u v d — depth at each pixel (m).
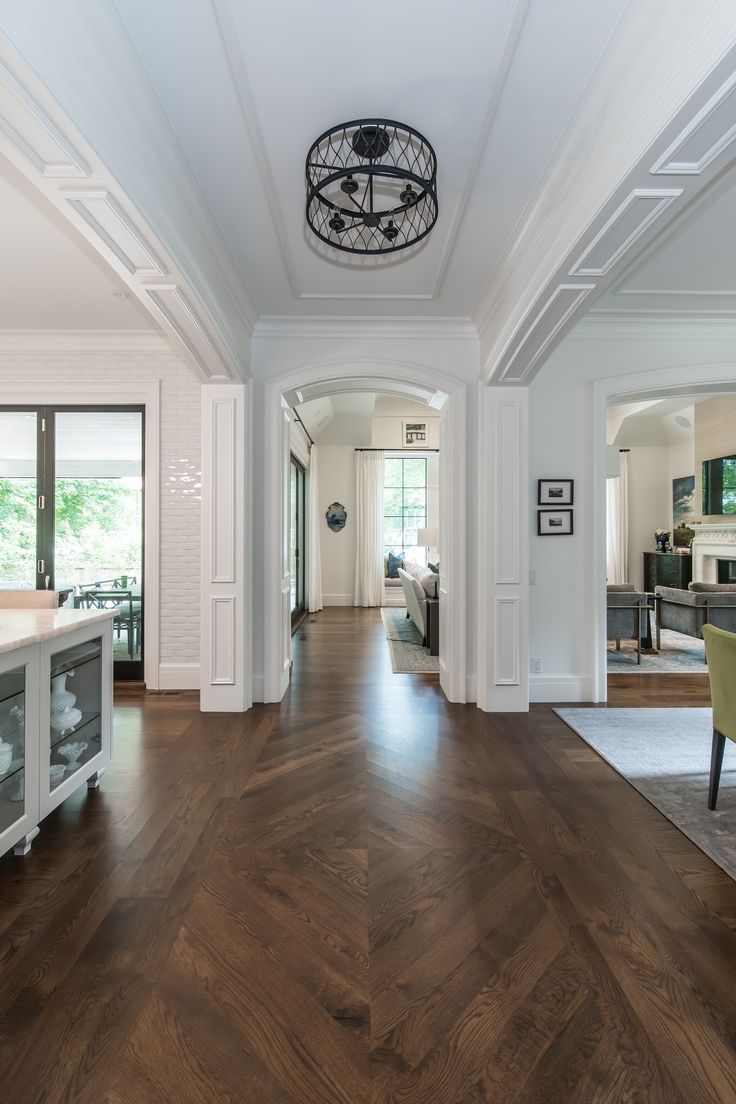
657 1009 1.46
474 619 4.24
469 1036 1.38
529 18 1.66
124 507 4.73
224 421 3.98
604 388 4.19
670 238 2.71
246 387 4.00
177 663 4.60
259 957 1.63
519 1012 1.45
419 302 3.77
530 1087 1.25
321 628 7.61
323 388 4.37
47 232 2.93
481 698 4.09
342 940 1.70
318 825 2.40
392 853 2.19
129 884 1.98
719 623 5.83
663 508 10.28
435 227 2.83
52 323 4.29
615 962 1.62
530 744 3.38
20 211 2.73
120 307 3.97
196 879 2.01
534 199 2.56
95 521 4.73
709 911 1.85
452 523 4.22
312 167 2.31
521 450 4.00
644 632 6.93
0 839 2.00
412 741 3.42
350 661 5.64
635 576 10.33
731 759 3.14
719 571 8.34
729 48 1.27
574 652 4.29
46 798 2.28
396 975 1.57
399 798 2.66
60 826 2.39
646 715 3.94
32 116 1.45
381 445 10.12
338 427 9.55
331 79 1.92
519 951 1.66
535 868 2.09
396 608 9.74
